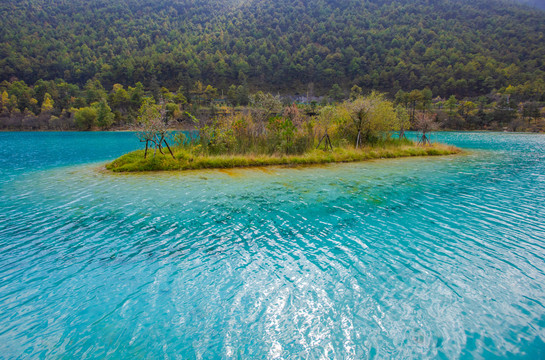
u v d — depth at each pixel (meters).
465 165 16.48
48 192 9.86
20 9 193.25
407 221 7.23
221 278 4.72
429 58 135.25
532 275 4.81
